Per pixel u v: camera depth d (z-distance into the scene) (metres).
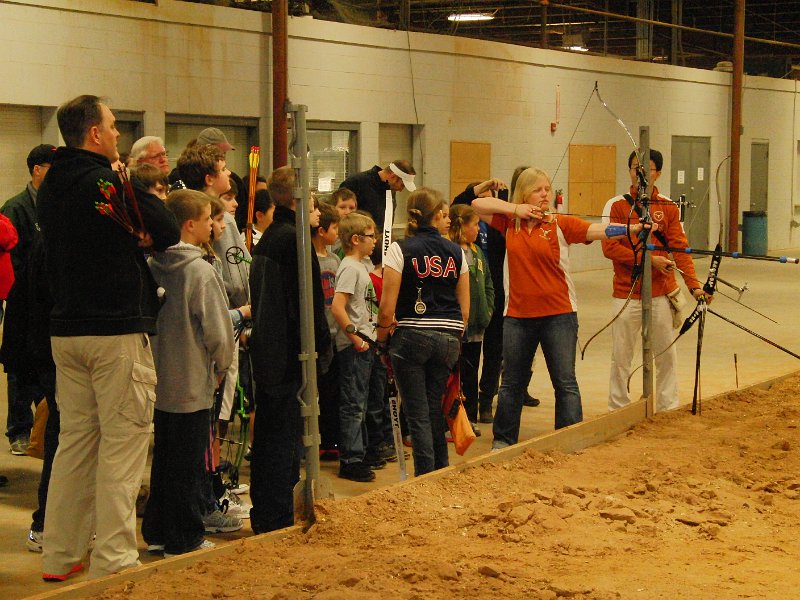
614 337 7.82
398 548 4.75
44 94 11.45
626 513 5.27
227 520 5.62
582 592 4.18
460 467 6.02
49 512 4.71
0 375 9.85
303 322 5.04
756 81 26.00
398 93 16.17
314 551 4.73
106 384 4.46
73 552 4.75
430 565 4.41
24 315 5.34
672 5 25.80
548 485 5.90
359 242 6.70
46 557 4.74
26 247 6.68
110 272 4.42
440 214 5.93
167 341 4.89
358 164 15.65
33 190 6.73
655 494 5.72
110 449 4.49
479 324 7.78
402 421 7.41
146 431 4.57
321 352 5.29
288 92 14.34
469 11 24.95
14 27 11.12
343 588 4.17
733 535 5.07
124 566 4.49
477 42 17.56
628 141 21.56
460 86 17.31
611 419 7.19
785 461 6.46
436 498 5.54
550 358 6.93
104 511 4.48
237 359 5.89
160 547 5.14
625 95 21.34
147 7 12.50
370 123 15.73
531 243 6.84
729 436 7.14
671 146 22.91
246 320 5.84
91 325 4.42
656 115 22.31
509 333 6.95
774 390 8.73
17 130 11.38
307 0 15.14
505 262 7.44
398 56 16.11
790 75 32.16
